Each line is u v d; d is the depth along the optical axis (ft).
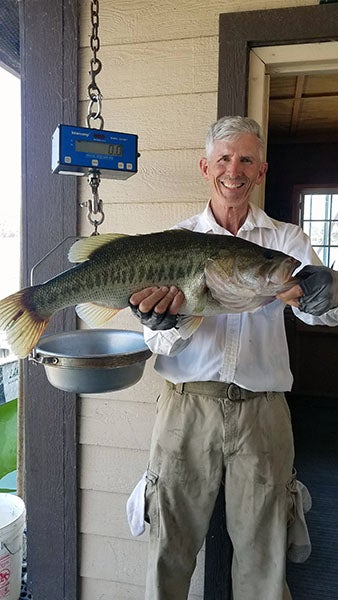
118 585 6.16
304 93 9.44
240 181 4.48
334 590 6.28
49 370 4.38
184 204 5.65
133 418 5.93
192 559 4.83
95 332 5.21
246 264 3.56
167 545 4.68
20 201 6.05
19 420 6.81
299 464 9.80
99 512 6.12
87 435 6.05
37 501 6.20
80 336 5.12
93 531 6.15
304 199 14.84
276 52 5.29
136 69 5.58
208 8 5.38
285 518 4.55
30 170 5.88
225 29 5.28
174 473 4.65
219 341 4.58
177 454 4.64
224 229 4.78
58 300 3.81
